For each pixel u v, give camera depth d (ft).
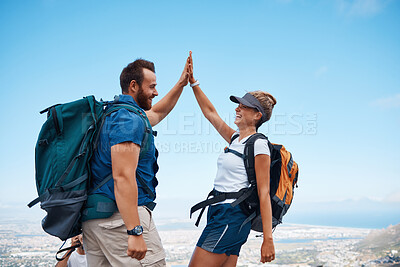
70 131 4.97
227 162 6.23
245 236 6.23
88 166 4.99
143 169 5.30
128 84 5.62
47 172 4.87
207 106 7.53
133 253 4.60
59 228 4.87
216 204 6.20
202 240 6.12
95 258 5.23
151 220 5.27
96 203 4.95
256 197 6.13
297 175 6.70
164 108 7.31
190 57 7.49
